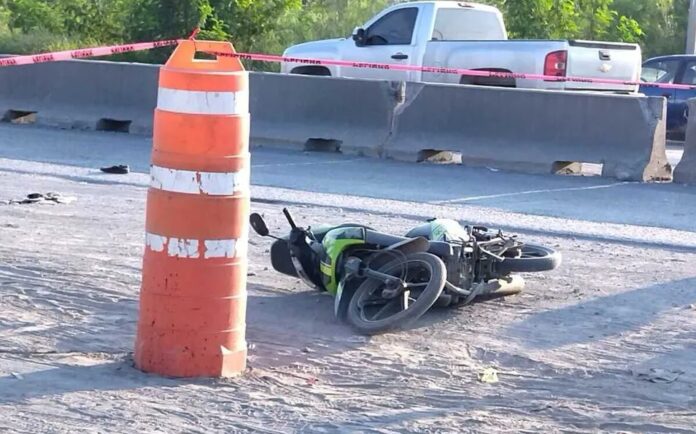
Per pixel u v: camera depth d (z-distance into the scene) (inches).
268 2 2317.9
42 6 2519.7
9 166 1052.5
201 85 446.0
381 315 544.7
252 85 1280.8
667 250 741.9
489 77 1393.9
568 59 1342.3
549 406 436.8
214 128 447.8
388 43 1488.7
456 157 1222.3
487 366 489.4
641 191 998.4
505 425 415.5
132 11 2261.3
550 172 1102.4
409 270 546.6
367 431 407.5
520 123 1128.8
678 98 1667.1
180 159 448.5
